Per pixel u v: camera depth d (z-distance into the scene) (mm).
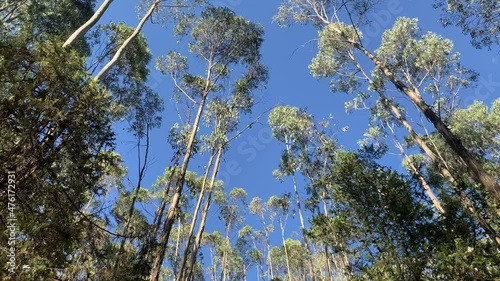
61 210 5176
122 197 13617
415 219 7098
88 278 5949
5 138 4465
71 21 14422
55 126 4887
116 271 7152
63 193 5297
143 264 9570
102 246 6320
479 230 6820
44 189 4906
